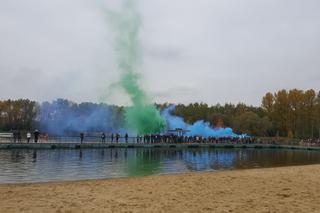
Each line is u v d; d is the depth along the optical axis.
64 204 16.75
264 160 54.22
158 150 68.44
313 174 28.98
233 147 88.12
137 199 18.23
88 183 23.84
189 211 15.64
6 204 16.64
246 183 23.97
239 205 16.95
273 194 19.94
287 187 22.41
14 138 61.91
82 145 63.81
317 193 20.36
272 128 139.00
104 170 36.25
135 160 47.41
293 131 138.00
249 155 65.00
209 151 72.19
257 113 152.62
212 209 16.06
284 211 15.77
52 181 26.94
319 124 136.12
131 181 24.86
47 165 38.72
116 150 64.12
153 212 15.38
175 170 38.06
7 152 53.06
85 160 45.22
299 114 137.75
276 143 101.81
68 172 34.03
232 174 29.02
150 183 23.84
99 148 65.75
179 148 76.25
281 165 46.38
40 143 59.53
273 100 145.12
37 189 21.14
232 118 147.25
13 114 133.00
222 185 23.08
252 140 98.25
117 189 21.30
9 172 33.09
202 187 22.23
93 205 16.61
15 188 21.55
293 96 139.12
